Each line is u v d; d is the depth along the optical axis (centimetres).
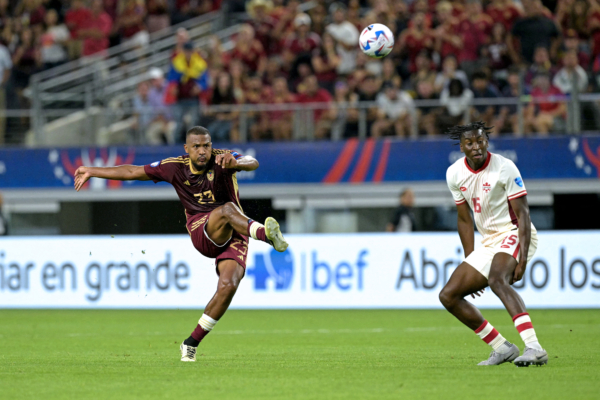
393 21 7131
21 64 7719
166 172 2516
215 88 6588
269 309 5403
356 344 3291
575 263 4859
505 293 2320
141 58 7962
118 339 3600
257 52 7206
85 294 5372
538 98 6112
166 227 7056
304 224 6619
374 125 6359
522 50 6644
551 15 6800
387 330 3969
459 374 2230
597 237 4828
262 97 6731
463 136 2388
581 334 3619
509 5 6881
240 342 3409
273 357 2772
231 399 1825
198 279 5244
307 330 4000
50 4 8512
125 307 5331
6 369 2433
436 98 6456
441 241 5038
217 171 2498
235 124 6494
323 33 7256
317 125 6425
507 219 2422
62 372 2341
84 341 3509
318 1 7519
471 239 2508
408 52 6875
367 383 2070
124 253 5334
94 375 2264
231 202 2452
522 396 1842
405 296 5088
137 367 2456
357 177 6359
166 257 5291
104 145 6625
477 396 1845
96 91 7256
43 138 6838
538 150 6078
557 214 6638
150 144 6562
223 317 4838
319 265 5203
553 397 1827
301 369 2391
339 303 5172
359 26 7194
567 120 6097
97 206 7062
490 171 2402
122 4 8256
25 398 1858
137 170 2531
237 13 8569
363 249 5147
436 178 6247
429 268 5053
